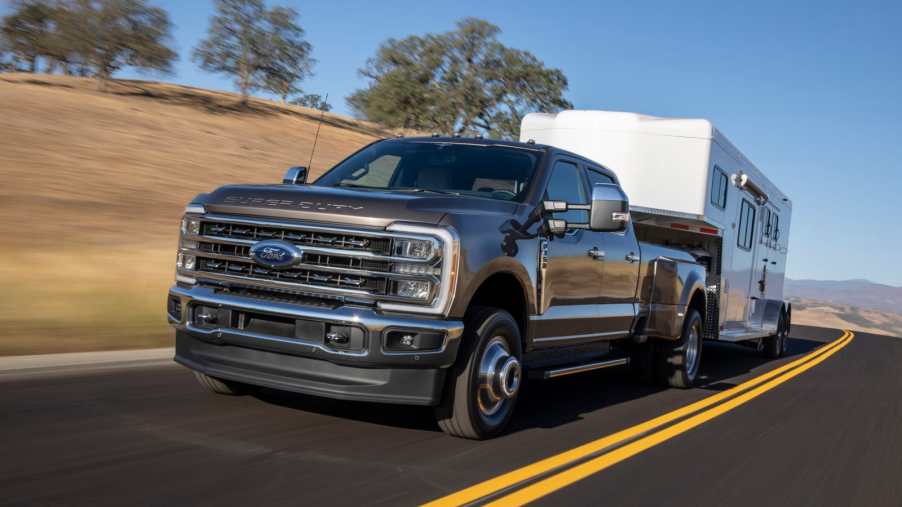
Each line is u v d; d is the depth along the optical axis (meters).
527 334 5.98
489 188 6.22
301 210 5.15
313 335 4.97
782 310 15.01
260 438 5.12
